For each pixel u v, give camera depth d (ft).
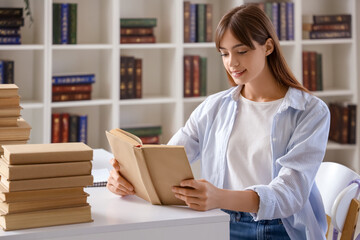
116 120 14.47
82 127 14.33
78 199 5.69
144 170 6.09
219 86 16.35
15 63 14.40
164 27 15.52
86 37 15.02
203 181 6.21
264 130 7.43
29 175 5.44
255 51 7.02
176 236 5.90
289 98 7.30
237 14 7.01
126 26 14.48
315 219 7.27
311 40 15.79
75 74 14.35
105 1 14.64
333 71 17.06
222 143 7.71
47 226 5.57
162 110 16.02
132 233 5.75
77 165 5.61
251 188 6.57
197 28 15.11
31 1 14.34
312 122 7.12
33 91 14.66
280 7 15.51
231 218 7.43
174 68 14.97
